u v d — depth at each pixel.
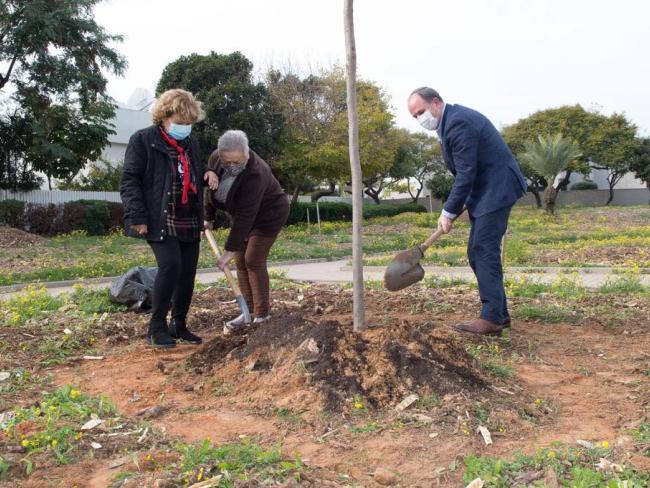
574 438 3.15
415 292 8.00
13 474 2.73
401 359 3.79
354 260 4.50
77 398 3.68
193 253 5.37
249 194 5.29
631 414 3.50
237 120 28.67
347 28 4.32
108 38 27.45
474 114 5.25
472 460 2.78
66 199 29.53
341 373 3.75
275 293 8.34
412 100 5.36
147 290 6.94
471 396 3.57
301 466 2.73
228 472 2.64
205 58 29.38
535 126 50.06
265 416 3.46
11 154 27.67
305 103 33.28
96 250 18.62
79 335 5.54
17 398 3.80
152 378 4.28
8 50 25.41
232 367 4.13
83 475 2.73
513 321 6.02
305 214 33.47
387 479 2.68
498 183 5.21
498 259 5.30
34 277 11.75
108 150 39.28
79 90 27.22
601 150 50.38
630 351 4.89
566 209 42.00
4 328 5.66
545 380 4.17
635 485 2.49
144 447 3.02
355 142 4.41
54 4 25.89
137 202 4.97
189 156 5.18
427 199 60.50
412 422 3.29
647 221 29.55
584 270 11.14
